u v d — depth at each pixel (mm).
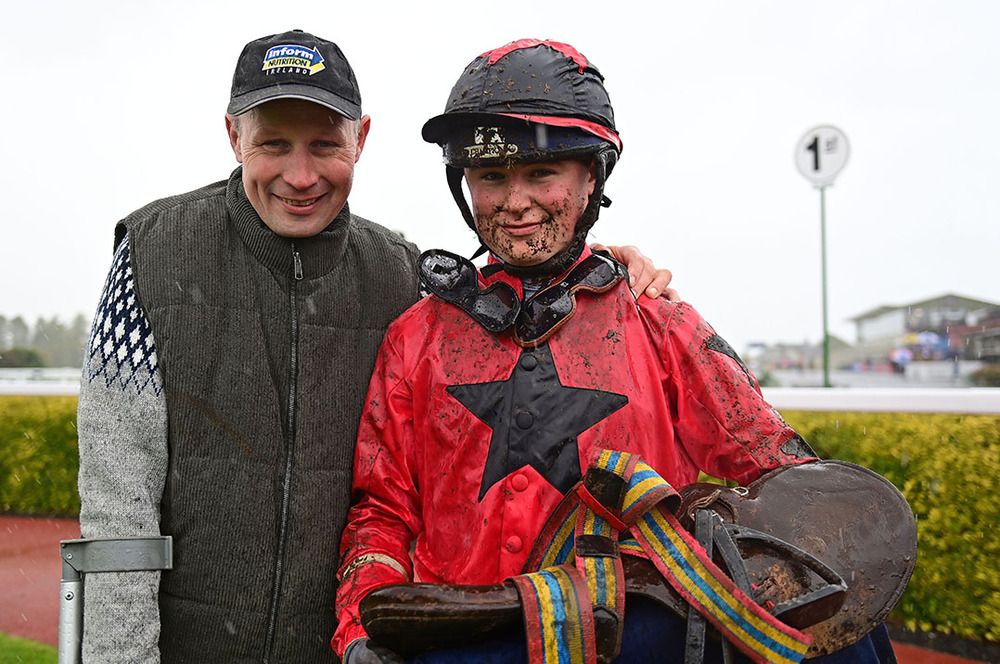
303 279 1550
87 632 1408
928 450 3447
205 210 1564
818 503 1203
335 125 1473
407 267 1706
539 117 1331
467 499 1378
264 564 1479
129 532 1425
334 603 1522
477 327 1451
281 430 1508
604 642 1056
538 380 1383
